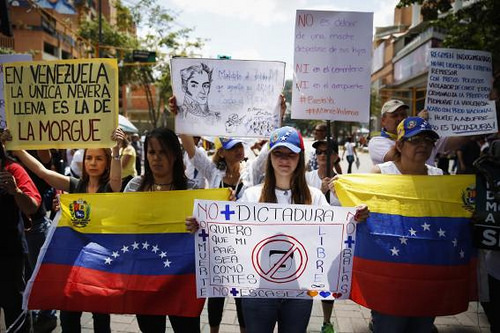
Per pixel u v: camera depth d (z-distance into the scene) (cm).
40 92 346
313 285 290
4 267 338
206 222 292
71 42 3553
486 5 832
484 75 430
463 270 292
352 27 361
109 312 313
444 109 429
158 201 318
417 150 305
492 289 302
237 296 292
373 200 301
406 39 3622
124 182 618
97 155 356
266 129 370
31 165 359
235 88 368
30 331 356
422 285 288
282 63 366
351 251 292
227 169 440
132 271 315
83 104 342
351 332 403
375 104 4794
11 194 332
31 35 2908
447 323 420
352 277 297
